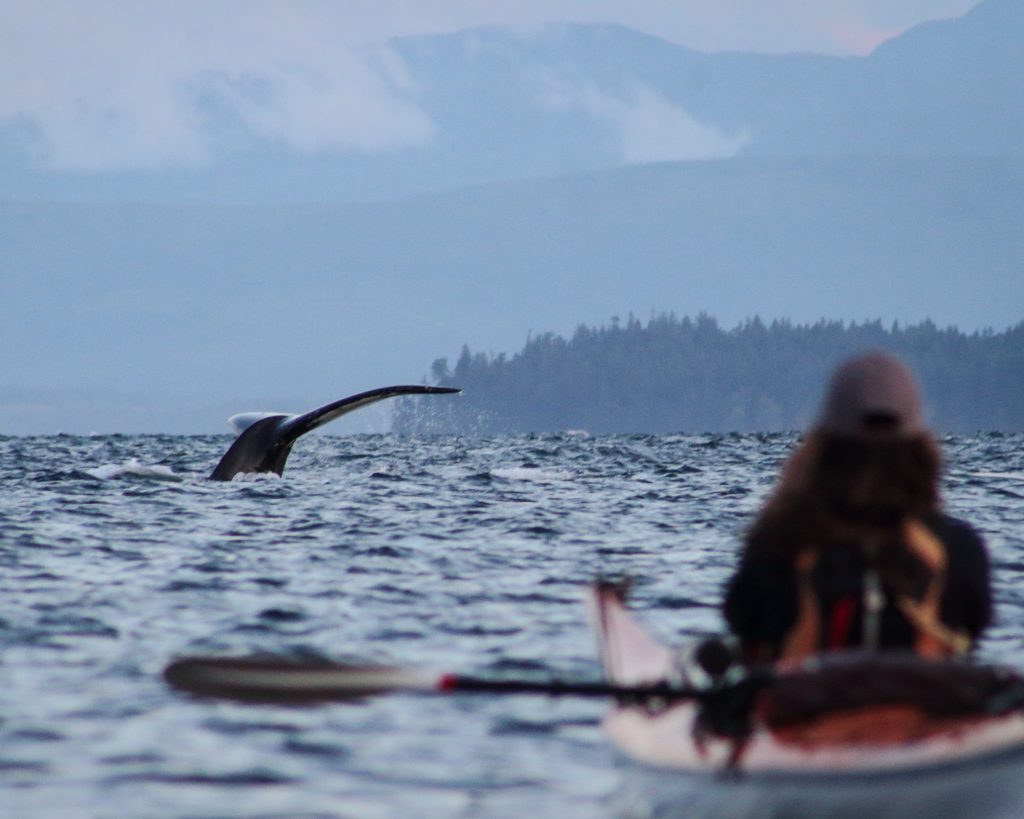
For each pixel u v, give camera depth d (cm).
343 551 5650
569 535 6347
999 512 7812
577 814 2227
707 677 2464
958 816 1892
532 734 2727
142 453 17338
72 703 2942
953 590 2080
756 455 16162
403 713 2884
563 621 3991
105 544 5816
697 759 2083
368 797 2327
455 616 4075
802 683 2056
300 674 2364
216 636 3734
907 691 2042
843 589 2050
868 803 1912
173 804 2281
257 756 2564
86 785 2375
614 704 2434
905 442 2036
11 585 4619
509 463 13725
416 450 18738
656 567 5184
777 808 1944
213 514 7219
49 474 10119
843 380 2077
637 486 9831
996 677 2097
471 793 2342
